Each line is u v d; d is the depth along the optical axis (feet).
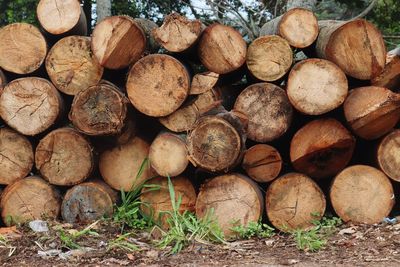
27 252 14.34
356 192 15.71
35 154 15.89
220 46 15.47
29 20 25.00
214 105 15.44
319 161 15.53
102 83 15.64
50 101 15.76
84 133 15.55
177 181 15.70
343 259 13.79
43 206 15.96
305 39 15.67
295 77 15.30
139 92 15.48
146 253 14.23
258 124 15.48
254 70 15.56
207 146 14.99
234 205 15.30
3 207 15.96
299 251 14.30
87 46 15.81
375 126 15.31
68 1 15.89
